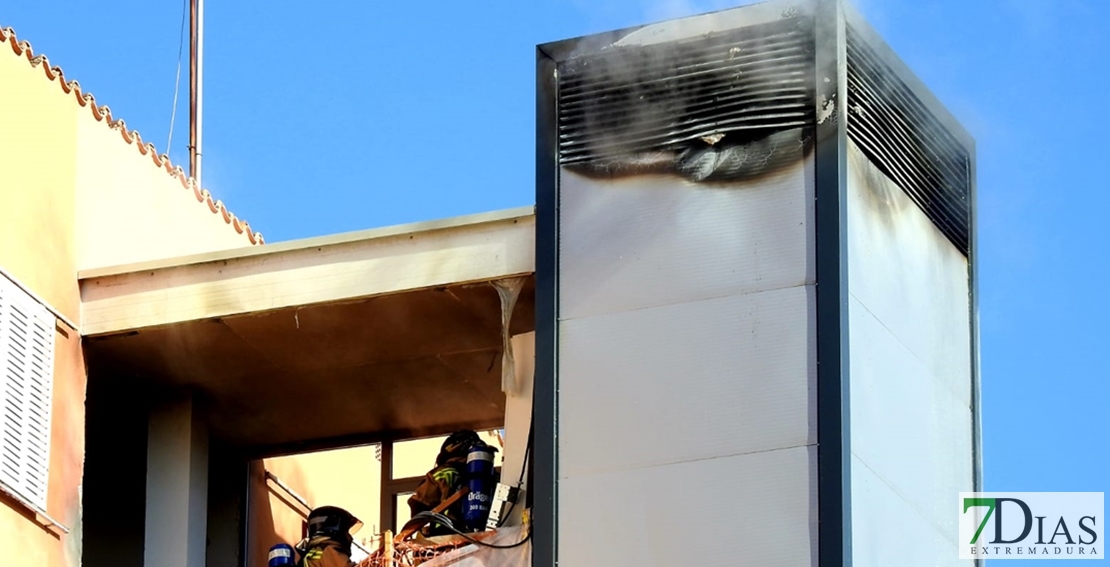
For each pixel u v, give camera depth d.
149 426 25.81
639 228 23.09
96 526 26.28
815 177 22.66
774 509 21.70
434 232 23.89
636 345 22.72
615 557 22.08
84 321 24.64
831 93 22.91
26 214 24.28
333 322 24.50
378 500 29.94
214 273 24.45
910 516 22.48
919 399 23.20
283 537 28.09
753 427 22.06
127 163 26.45
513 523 23.22
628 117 23.55
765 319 22.36
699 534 21.88
